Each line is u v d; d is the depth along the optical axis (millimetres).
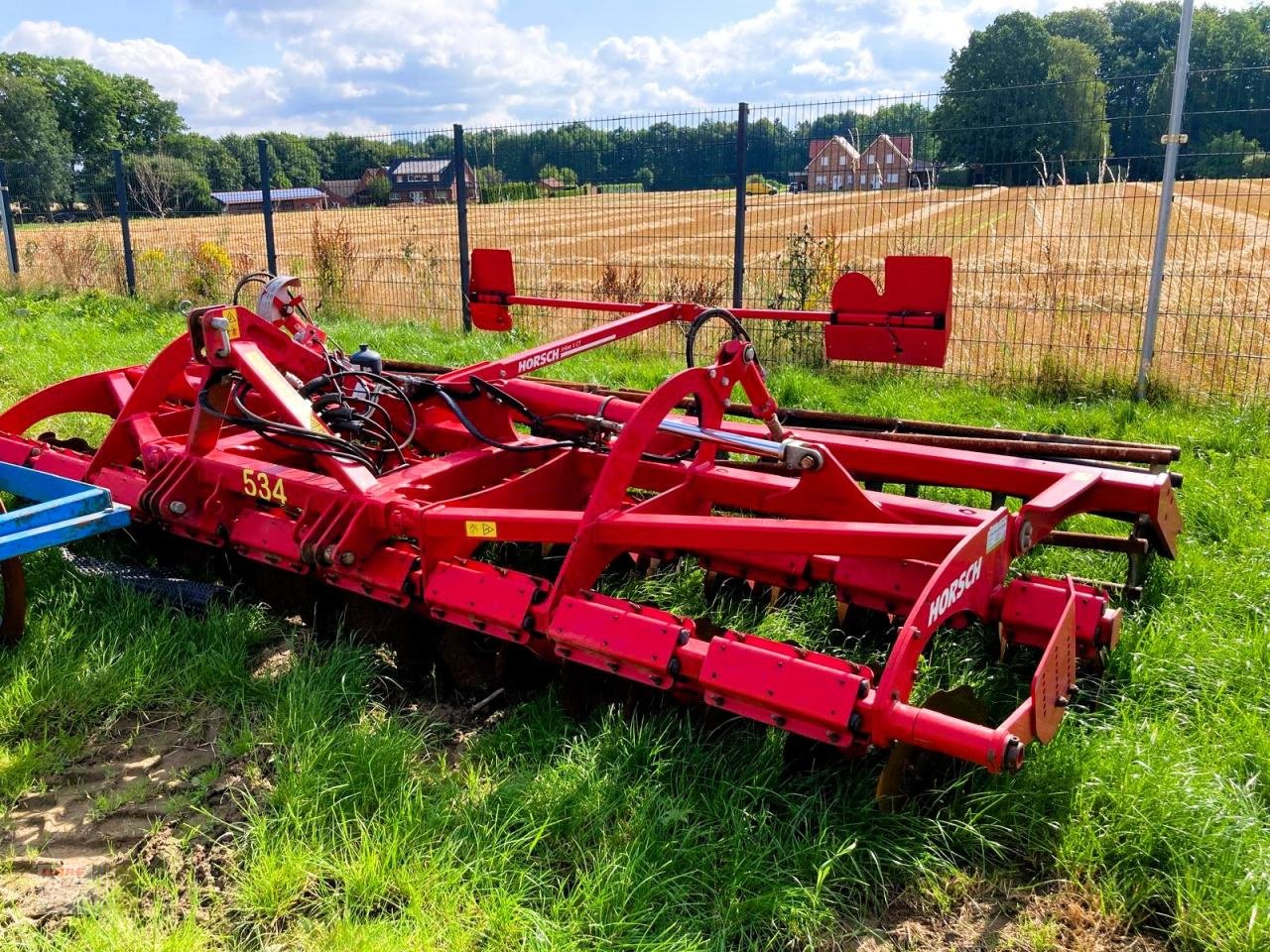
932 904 2916
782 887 2889
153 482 4773
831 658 3059
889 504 4121
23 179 19516
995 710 3805
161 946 2688
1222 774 3332
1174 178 7902
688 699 3385
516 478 4410
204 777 3475
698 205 10531
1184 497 5539
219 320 4523
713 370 4074
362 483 4152
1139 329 9945
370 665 4121
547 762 3492
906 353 5008
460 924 2760
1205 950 2691
